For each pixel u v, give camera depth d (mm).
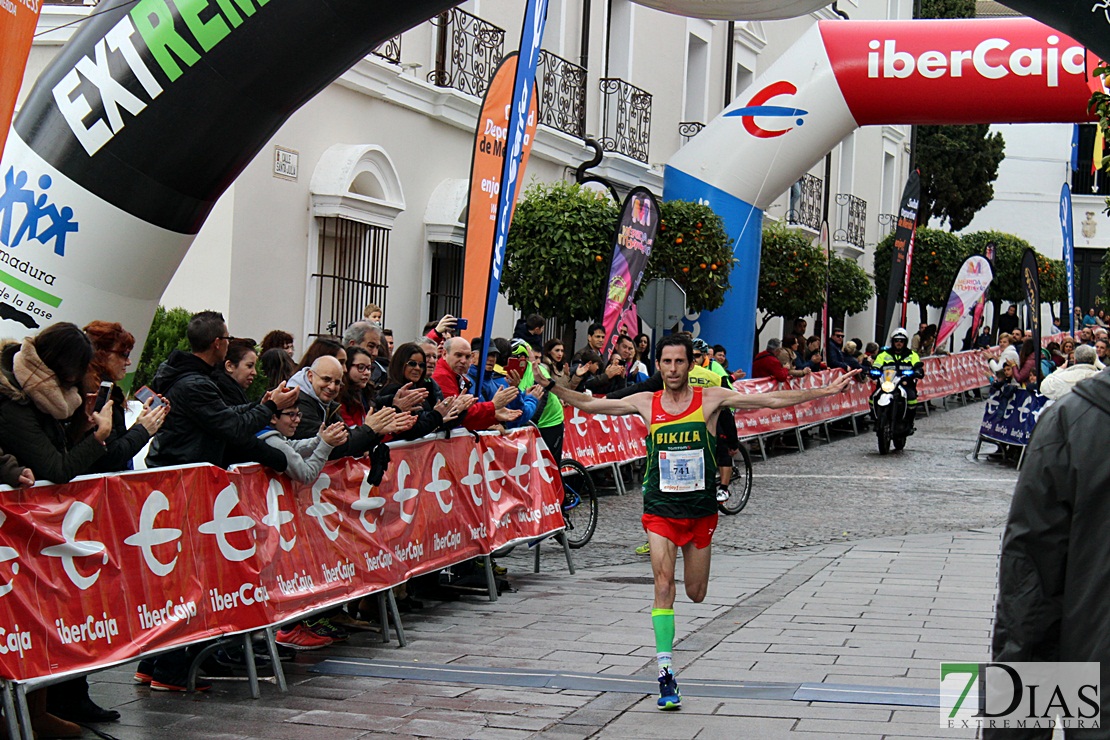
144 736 5059
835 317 29078
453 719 5352
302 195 12680
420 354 7523
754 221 17328
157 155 7105
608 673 6203
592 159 18188
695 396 5969
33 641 4520
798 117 16547
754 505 12984
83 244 7082
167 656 5805
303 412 6523
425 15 7520
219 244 11711
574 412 12602
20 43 5492
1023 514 2934
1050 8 8102
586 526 10398
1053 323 40750
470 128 15719
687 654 6594
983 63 15250
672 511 5895
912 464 17172
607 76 19812
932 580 8836
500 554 8531
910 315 42500
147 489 5125
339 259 13375
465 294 9328
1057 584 2918
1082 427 2885
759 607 7848
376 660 6484
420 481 7340
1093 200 48156
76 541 4738
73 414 4840
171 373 5906
